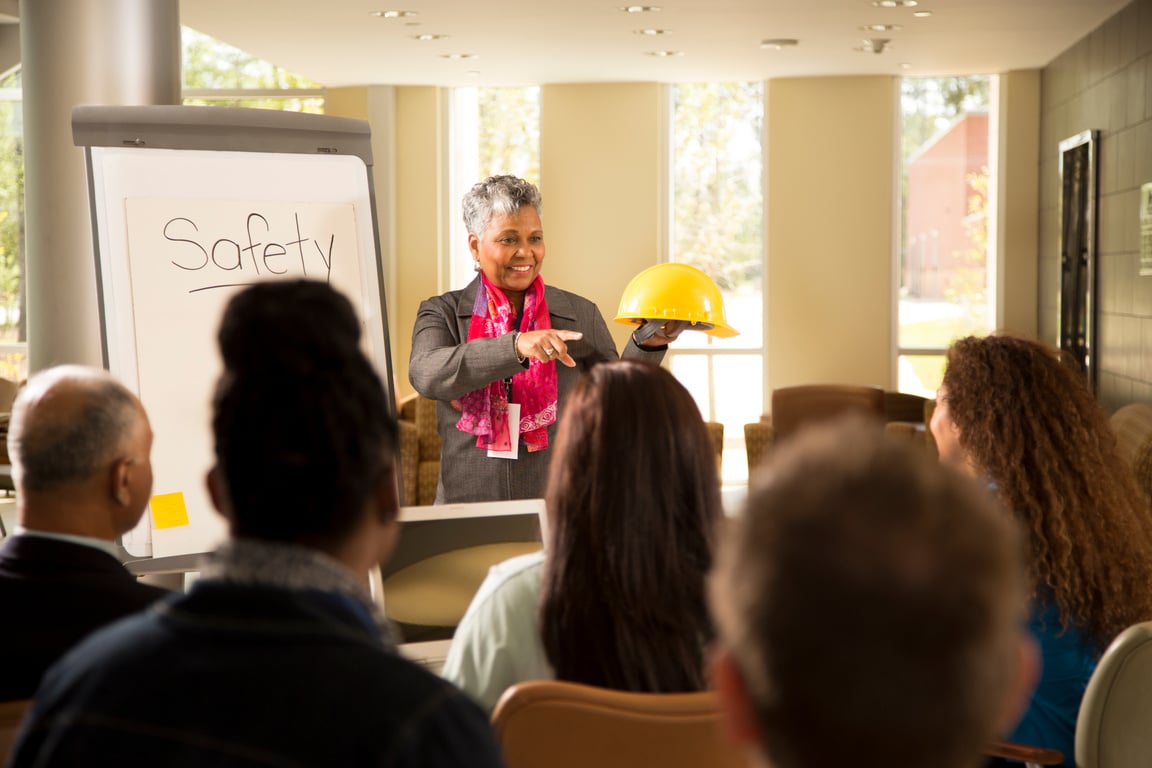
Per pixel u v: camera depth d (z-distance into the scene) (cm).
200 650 84
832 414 616
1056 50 798
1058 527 199
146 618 89
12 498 815
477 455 258
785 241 912
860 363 911
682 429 140
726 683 60
